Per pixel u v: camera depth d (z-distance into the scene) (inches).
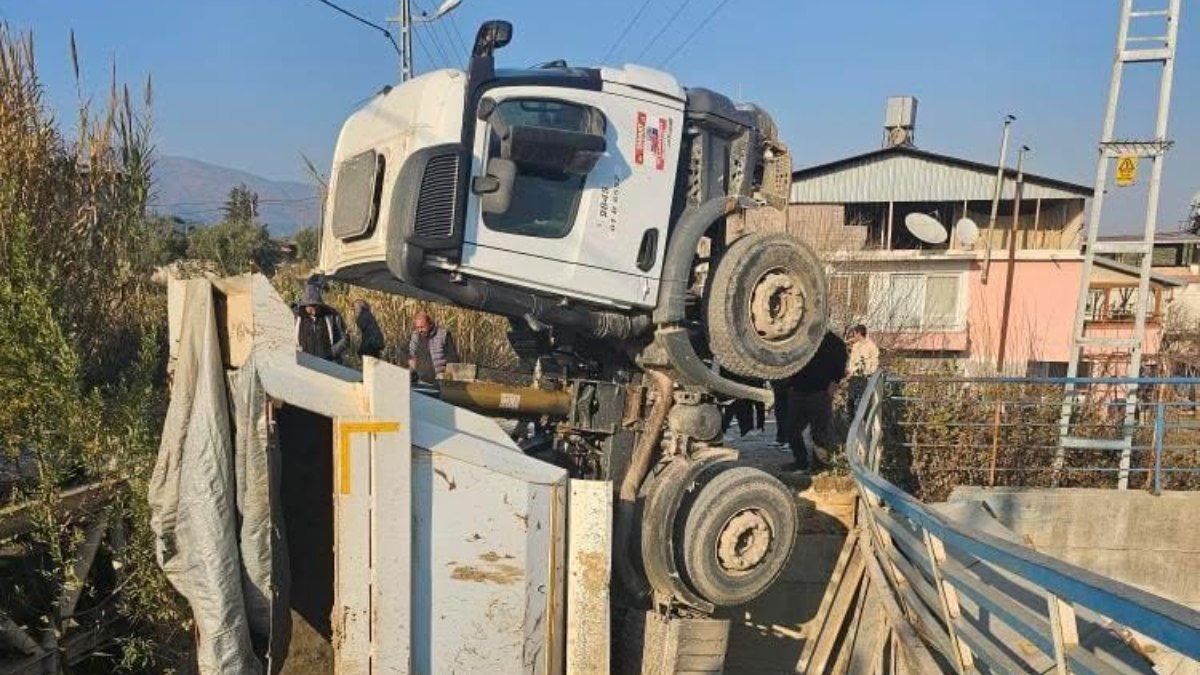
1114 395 414.3
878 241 1054.4
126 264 222.8
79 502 176.9
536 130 191.8
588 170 202.8
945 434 366.0
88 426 175.6
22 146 197.2
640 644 202.2
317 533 185.3
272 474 157.6
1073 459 382.0
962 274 946.7
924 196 1012.5
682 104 218.2
